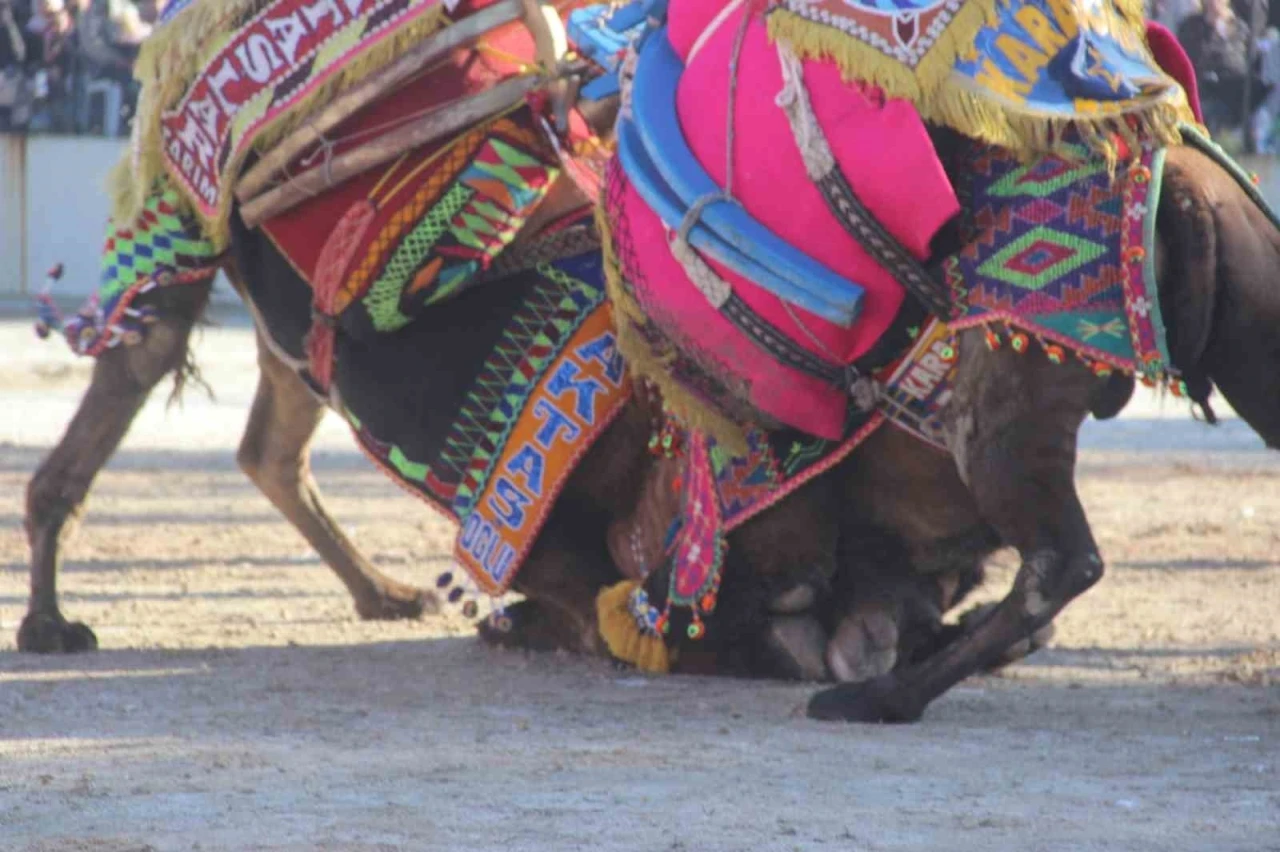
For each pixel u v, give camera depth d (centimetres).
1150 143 1166
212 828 996
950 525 1350
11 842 971
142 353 1576
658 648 1420
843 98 1209
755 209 1243
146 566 2038
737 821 1005
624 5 1434
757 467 1339
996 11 1180
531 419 1429
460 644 1594
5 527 2250
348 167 1438
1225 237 1177
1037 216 1175
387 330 1458
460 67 1430
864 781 1098
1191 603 1823
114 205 1563
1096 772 1123
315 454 2888
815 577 1377
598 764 1141
